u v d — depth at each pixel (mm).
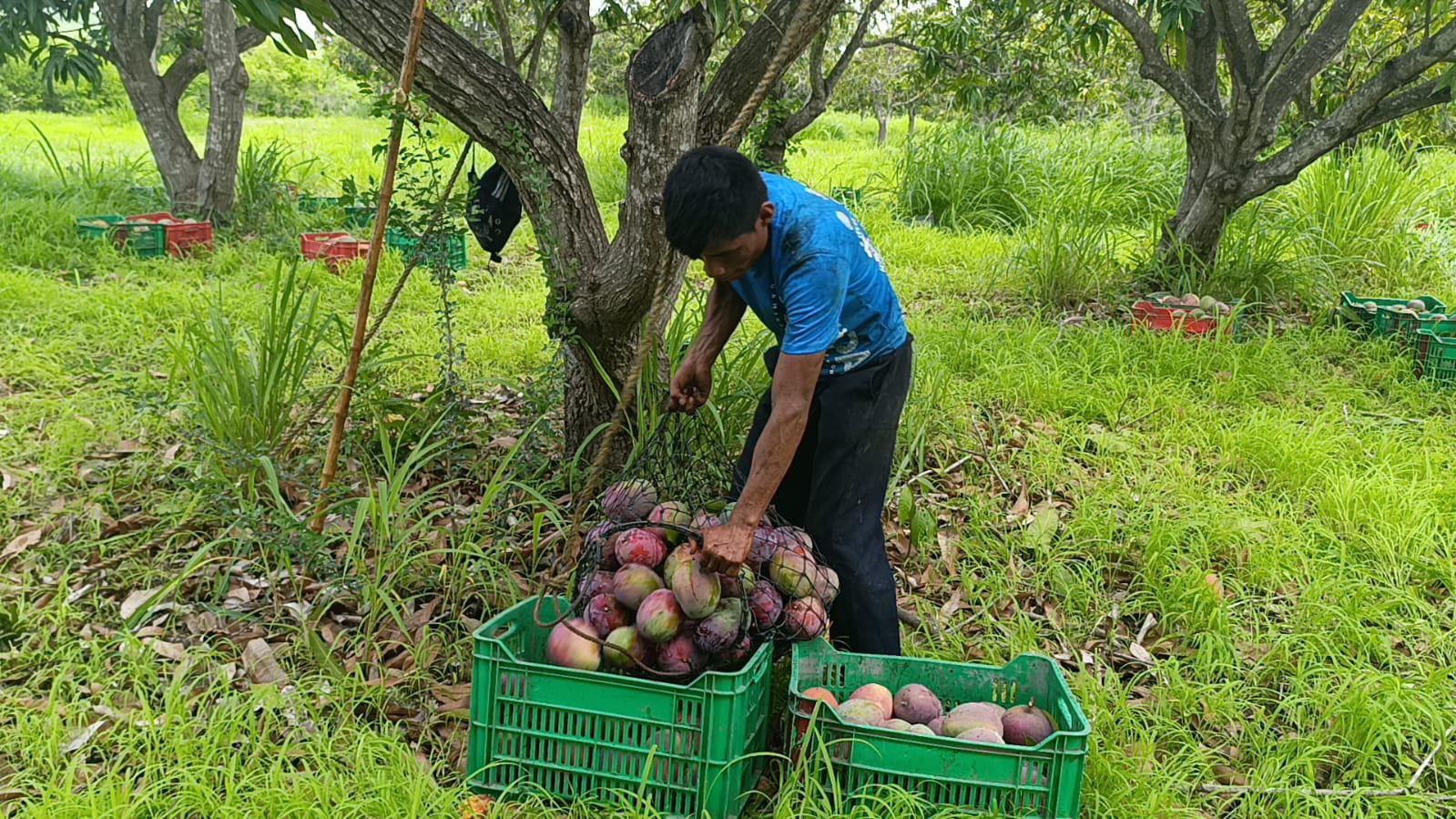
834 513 2895
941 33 8547
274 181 9953
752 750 2621
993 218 10367
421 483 4309
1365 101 6738
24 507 3941
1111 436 4953
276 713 2869
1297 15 6633
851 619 2941
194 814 2471
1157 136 13039
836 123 25594
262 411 4188
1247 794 2742
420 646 3123
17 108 24062
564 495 4250
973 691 2785
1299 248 8227
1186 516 4121
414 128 3895
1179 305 6820
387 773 2564
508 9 9977
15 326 5938
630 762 2494
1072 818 2357
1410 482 4398
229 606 3439
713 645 2551
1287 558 3865
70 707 2783
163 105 9289
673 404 3188
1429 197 9266
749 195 2312
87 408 4762
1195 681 3238
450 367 4703
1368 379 5996
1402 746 2934
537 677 2510
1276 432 4855
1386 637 3387
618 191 11828
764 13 3854
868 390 2799
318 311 6531
